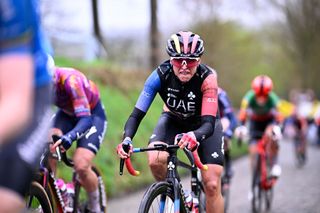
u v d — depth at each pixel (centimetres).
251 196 1716
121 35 5338
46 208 945
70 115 1214
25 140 493
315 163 3312
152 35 4716
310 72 8638
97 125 1241
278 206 1806
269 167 1864
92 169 1261
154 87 1065
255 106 2052
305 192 2080
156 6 4725
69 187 1197
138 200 2008
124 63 4991
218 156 1086
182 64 1002
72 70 1166
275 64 8925
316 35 8019
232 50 5756
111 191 2106
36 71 541
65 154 1117
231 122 1606
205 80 1048
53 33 3966
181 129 1162
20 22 483
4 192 475
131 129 1015
